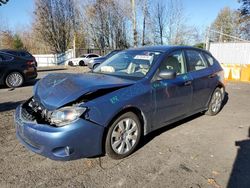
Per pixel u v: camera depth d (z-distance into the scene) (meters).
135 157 3.89
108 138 3.63
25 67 10.11
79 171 3.48
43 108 3.54
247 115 6.17
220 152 4.11
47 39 43.38
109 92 3.68
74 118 3.29
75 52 38.78
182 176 3.40
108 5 40.75
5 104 6.96
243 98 8.23
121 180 3.29
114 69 4.69
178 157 3.92
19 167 3.55
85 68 24.86
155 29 33.75
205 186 3.19
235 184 3.24
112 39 42.16
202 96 5.41
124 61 4.79
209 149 4.21
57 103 3.41
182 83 4.72
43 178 3.30
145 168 3.59
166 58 4.61
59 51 43.66
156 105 4.21
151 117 4.18
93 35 43.22
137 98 3.87
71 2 42.50
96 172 3.46
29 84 10.67
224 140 4.59
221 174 3.47
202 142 4.48
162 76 4.23
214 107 5.96
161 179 3.32
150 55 4.66
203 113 6.08
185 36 34.12
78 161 3.73
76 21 43.44
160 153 4.04
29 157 3.82
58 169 3.52
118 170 3.52
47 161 3.72
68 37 43.91
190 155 3.99
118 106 3.62
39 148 3.42
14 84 9.88
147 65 4.43
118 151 3.77
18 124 3.69
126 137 3.85
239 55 16.25
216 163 3.76
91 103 3.42
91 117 3.39
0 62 9.50
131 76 4.30
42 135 3.28
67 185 3.17
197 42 33.78
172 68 4.68
